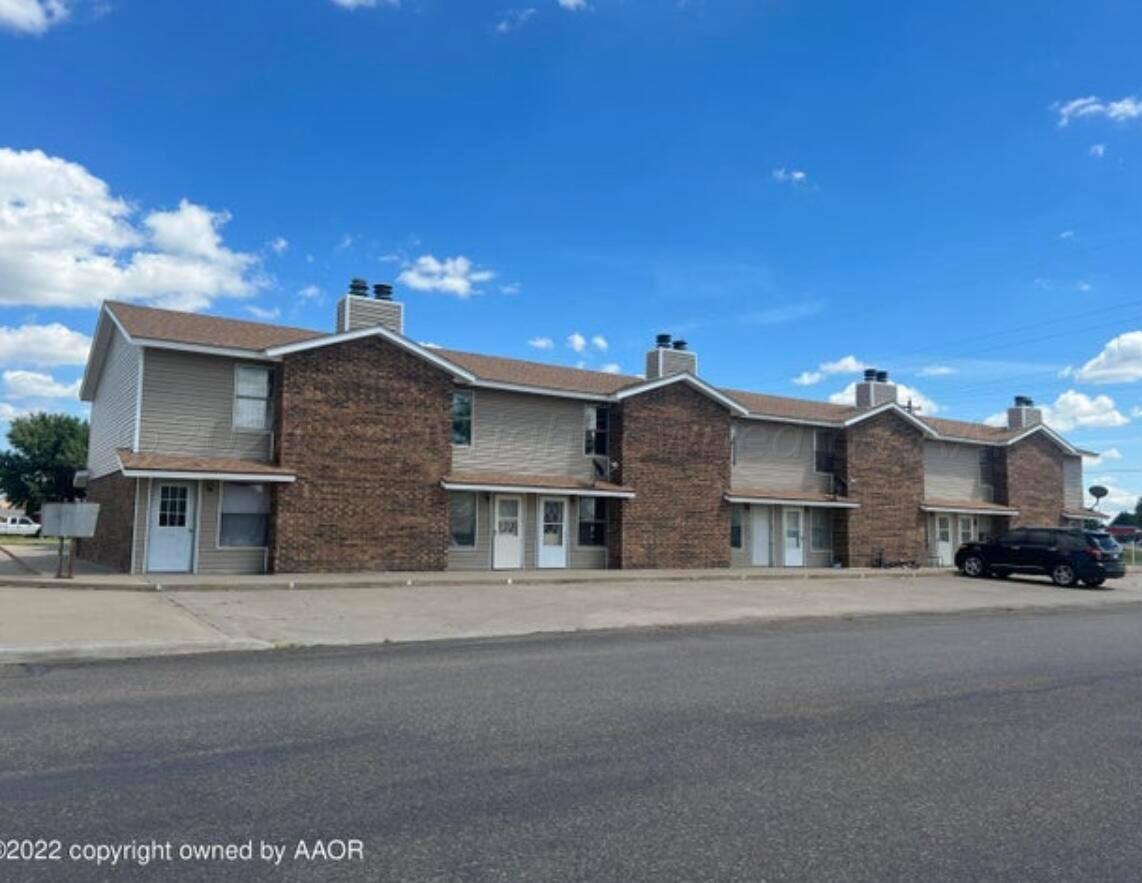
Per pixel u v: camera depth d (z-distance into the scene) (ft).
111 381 76.54
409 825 14.85
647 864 13.39
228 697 25.02
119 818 14.97
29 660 31.27
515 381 80.28
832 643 40.04
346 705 24.12
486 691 26.50
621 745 20.31
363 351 69.92
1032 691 27.99
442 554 72.54
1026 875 13.30
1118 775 18.62
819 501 96.78
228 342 66.80
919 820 15.65
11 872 12.70
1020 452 120.16
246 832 14.39
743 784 17.51
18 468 167.43
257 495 67.15
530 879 12.74
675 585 70.64
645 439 85.81
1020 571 88.74
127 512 64.69
